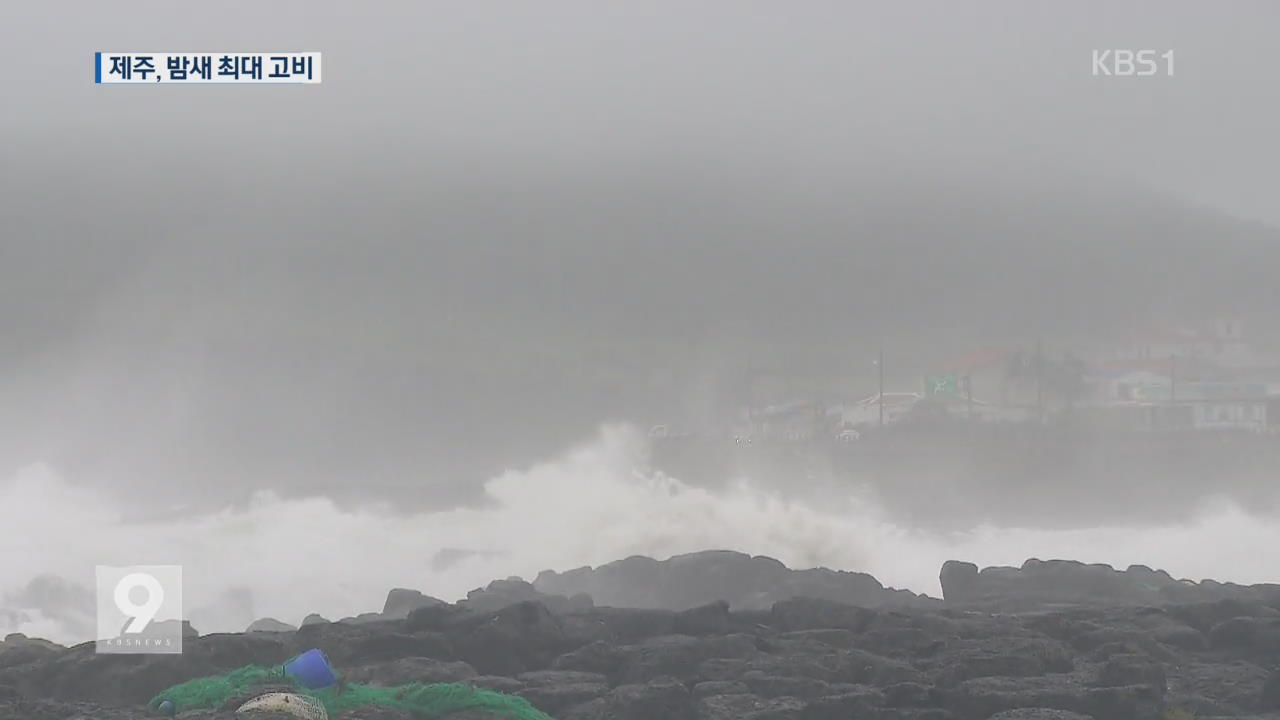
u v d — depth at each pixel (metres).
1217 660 53.84
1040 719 42.22
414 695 41.78
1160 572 73.88
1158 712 45.03
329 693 41.88
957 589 73.50
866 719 43.62
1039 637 52.03
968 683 45.84
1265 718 45.97
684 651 49.09
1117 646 52.28
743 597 73.12
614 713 43.47
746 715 42.50
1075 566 71.88
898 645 52.25
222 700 40.75
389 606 64.69
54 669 46.59
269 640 49.06
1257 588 68.44
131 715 39.84
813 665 47.97
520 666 50.03
